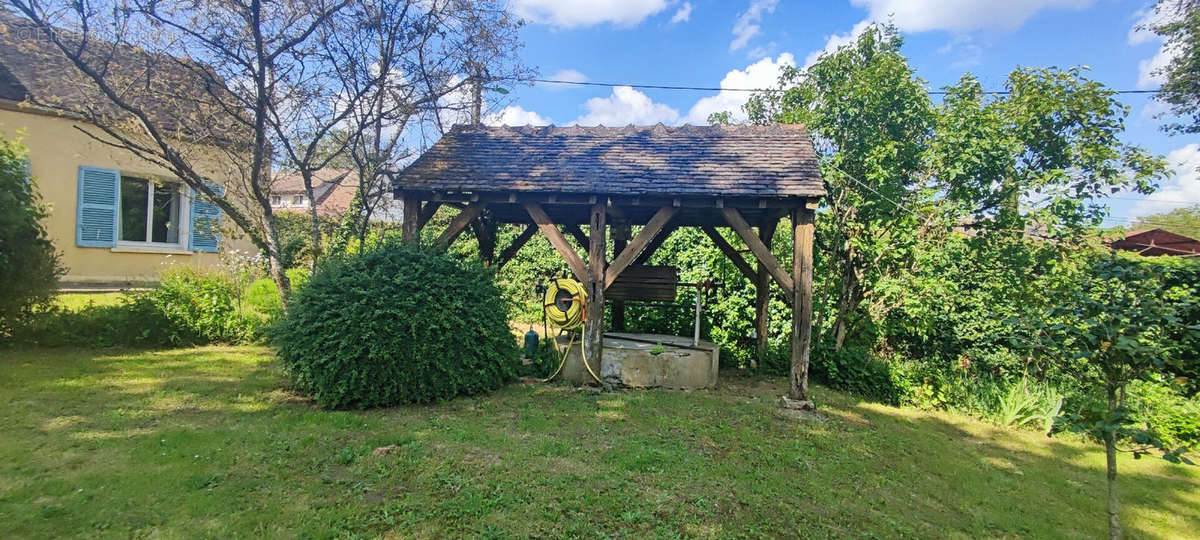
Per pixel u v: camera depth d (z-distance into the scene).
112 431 4.89
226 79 8.08
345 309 6.10
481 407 6.32
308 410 5.88
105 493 3.71
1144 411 6.81
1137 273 3.78
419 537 3.40
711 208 7.66
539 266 13.00
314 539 3.31
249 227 9.10
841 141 8.99
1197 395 6.82
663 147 8.11
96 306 8.86
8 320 7.82
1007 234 8.40
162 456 4.36
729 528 3.78
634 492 4.19
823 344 8.83
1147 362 3.77
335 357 5.99
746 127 8.55
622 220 8.81
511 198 7.17
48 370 6.74
